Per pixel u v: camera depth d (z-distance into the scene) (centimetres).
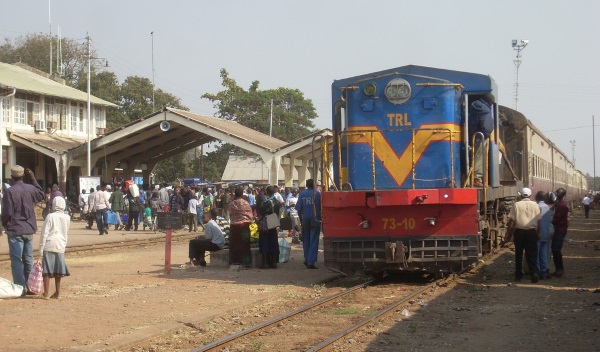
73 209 3991
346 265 1384
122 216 3459
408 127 1416
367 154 1429
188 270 1642
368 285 1385
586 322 1019
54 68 7400
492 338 916
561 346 869
